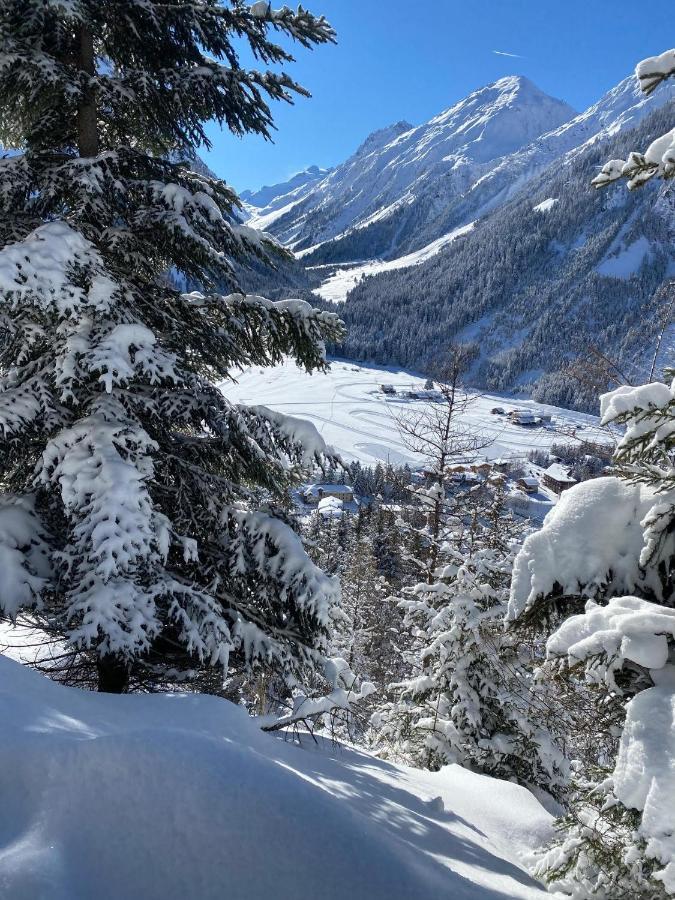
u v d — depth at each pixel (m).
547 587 4.54
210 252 5.50
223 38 6.32
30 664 5.80
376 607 31.45
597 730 5.27
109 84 5.73
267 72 5.94
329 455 6.09
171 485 6.06
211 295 6.29
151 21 5.93
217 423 6.06
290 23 5.95
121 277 5.71
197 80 5.94
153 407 5.60
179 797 2.82
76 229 5.46
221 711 4.66
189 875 2.51
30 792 2.66
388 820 4.46
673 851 2.88
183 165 6.63
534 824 6.93
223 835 2.72
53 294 4.46
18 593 4.64
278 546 6.01
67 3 4.91
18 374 5.66
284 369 186.88
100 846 2.48
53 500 5.36
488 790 7.82
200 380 5.89
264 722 5.81
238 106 6.41
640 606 3.77
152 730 3.22
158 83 6.08
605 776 4.94
